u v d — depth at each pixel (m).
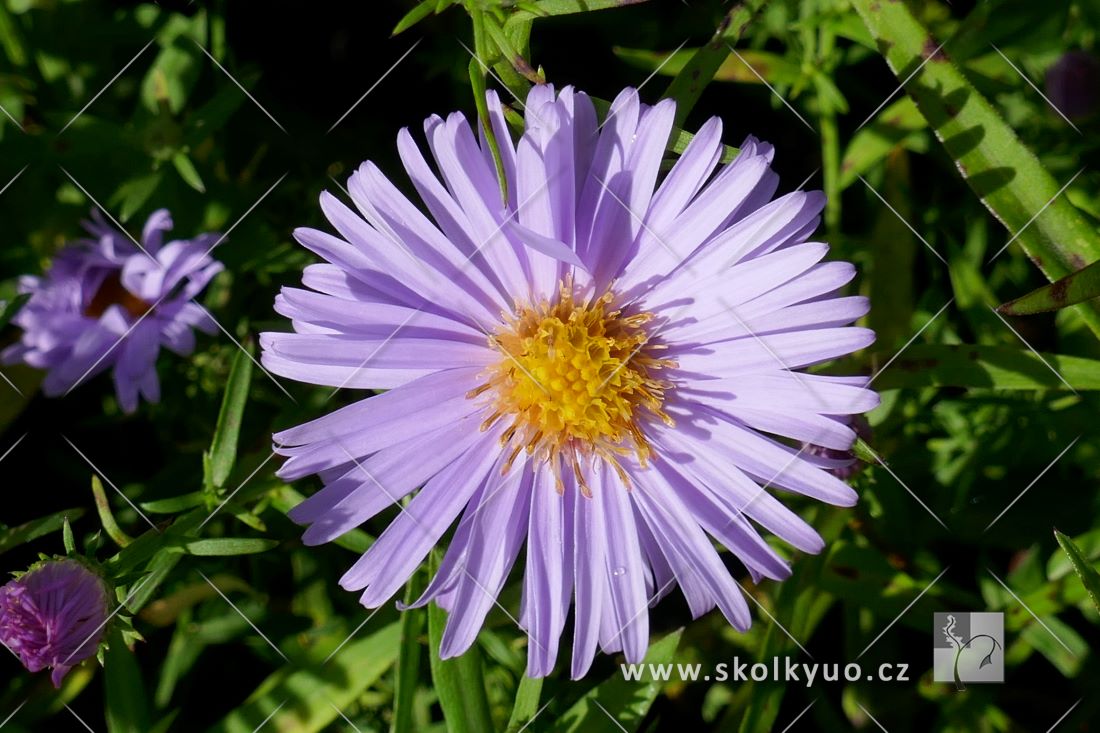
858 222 0.20
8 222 0.19
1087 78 0.18
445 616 0.17
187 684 0.19
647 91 0.20
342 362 0.16
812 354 0.16
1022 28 0.18
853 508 0.18
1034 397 0.18
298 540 0.19
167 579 0.19
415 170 0.16
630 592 0.16
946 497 0.19
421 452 0.16
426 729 0.18
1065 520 0.19
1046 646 0.18
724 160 0.16
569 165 0.15
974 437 0.19
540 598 0.16
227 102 0.18
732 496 0.16
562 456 0.16
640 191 0.16
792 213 0.16
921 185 0.20
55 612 0.16
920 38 0.17
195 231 0.19
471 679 0.17
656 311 0.16
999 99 0.19
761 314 0.16
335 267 0.16
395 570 0.16
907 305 0.19
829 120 0.18
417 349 0.16
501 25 0.16
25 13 0.19
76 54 0.19
